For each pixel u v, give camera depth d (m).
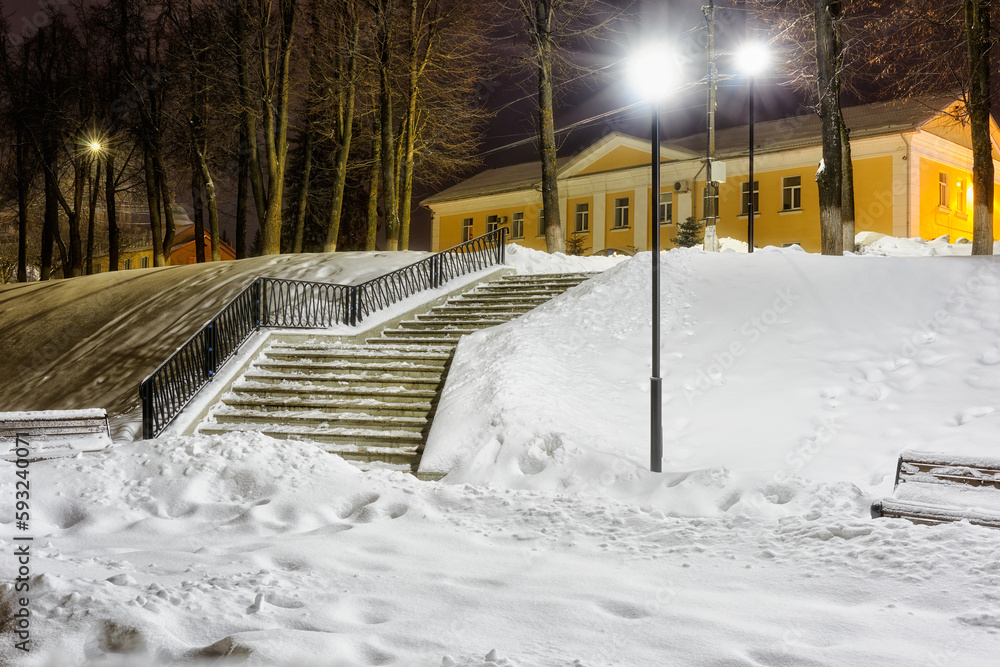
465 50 28.98
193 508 7.46
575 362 12.67
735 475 7.55
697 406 10.98
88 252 39.06
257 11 26.45
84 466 8.16
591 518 6.76
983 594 4.40
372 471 8.33
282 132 26.45
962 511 5.70
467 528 6.57
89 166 36.09
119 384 17.59
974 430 9.16
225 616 4.34
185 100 29.81
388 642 4.07
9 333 23.12
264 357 14.35
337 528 6.78
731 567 5.35
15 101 33.41
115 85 33.16
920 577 4.77
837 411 10.31
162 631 3.96
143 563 5.66
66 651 3.75
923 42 19.72
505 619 4.46
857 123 32.50
